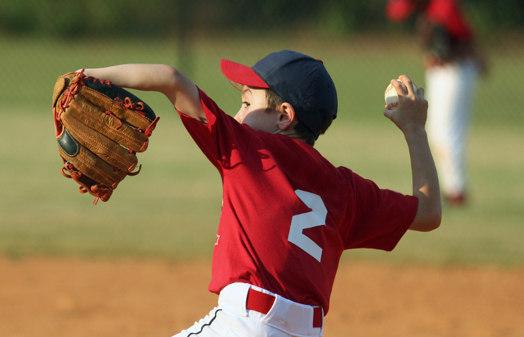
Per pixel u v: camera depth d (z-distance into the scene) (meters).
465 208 21.92
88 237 17.30
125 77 5.92
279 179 6.18
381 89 54.44
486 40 71.44
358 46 76.81
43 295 13.46
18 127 36.06
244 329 5.86
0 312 12.42
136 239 17.30
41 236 17.25
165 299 13.48
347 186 6.65
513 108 48.97
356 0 79.31
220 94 44.19
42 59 62.06
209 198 22.20
